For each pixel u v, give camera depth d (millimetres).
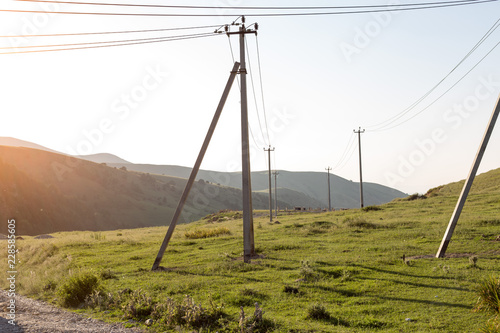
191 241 29719
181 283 15359
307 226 34312
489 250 19703
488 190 57875
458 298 12195
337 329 9789
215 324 10289
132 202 170500
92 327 10094
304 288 14062
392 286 13961
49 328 9617
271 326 9836
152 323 10531
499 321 9086
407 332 9648
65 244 29828
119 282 16094
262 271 17516
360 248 22219
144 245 29047
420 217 35969
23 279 17641
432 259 18516
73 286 13430
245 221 20359
